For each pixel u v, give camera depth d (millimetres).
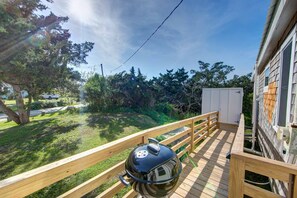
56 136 6363
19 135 6875
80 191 1261
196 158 3445
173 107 12711
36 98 9578
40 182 942
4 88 8703
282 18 2059
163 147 1234
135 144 1835
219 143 4473
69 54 10336
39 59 7477
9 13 6613
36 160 4363
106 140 5676
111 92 12328
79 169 1184
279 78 2602
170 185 1062
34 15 8750
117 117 10031
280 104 2557
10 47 6410
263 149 4148
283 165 1103
